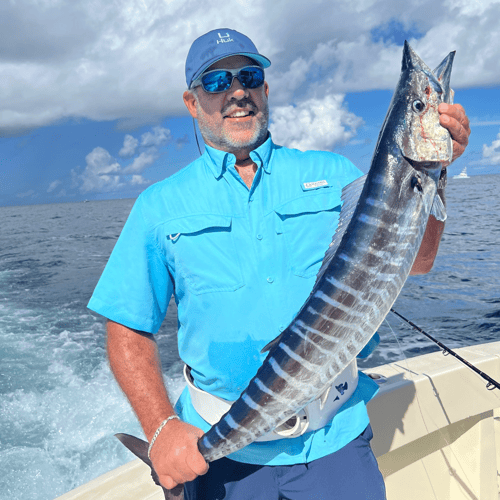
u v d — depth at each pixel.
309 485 1.52
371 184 1.31
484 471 2.58
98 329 9.32
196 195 1.62
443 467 2.63
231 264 1.55
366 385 1.73
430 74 1.33
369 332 1.32
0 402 6.18
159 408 1.55
